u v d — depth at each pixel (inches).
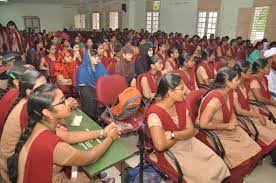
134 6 531.5
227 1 338.6
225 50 293.3
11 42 248.7
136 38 373.1
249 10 312.2
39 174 48.1
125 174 79.9
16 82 76.0
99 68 134.2
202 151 74.4
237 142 85.0
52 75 158.1
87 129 75.0
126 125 103.9
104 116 108.8
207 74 156.6
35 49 237.3
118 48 215.6
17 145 50.7
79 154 52.1
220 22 354.6
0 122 67.9
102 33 487.8
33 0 602.5
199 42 320.2
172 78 69.2
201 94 91.5
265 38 289.1
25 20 740.0
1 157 60.2
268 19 290.2
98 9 655.8
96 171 55.3
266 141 94.9
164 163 73.2
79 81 131.3
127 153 62.7
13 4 713.6
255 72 113.1
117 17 585.9
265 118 104.1
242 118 98.9
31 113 51.0
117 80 117.3
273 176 98.3
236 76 82.0
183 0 404.5
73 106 91.0
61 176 56.4
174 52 169.6
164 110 70.2
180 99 70.6
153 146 72.3
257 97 110.3
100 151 59.2
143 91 121.3
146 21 498.6
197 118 85.2
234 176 82.0
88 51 133.6
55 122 54.2
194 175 69.3
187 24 406.0
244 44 287.4
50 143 48.5
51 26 781.9
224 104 81.6
